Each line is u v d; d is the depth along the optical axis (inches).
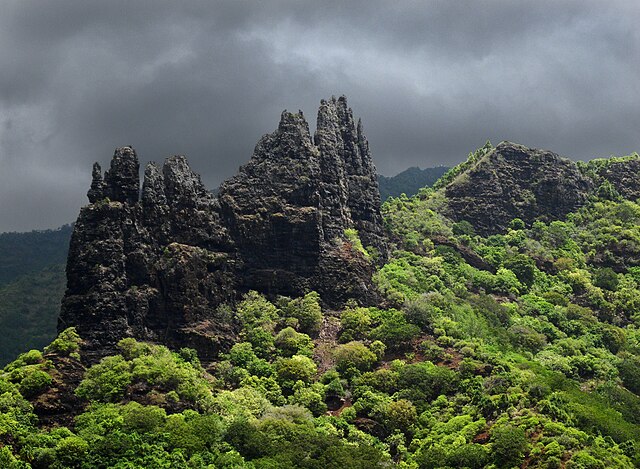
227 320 6820.9
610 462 5191.9
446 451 5477.4
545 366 6914.4
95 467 4923.7
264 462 5103.3
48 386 5570.9
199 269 6855.3
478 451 5344.5
